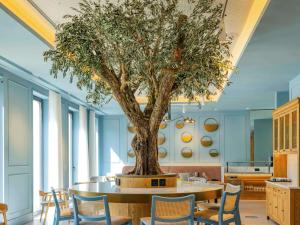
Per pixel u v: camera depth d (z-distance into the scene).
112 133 13.48
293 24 4.30
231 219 3.67
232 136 12.87
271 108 12.23
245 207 8.98
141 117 4.11
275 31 4.53
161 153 13.12
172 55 3.64
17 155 6.91
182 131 13.11
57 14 5.02
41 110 8.66
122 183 4.09
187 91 4.15
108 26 3.49
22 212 7.01
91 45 3.67
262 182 10.30
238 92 8.93
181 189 3.80
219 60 3.95
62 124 9.41
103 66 3.88
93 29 3.61
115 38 3.54
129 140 13.36
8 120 6.60
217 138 12.95
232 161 12.72
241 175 10.41
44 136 8.59
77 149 10.79
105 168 13.37
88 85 4.02
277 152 7.42
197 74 3.84
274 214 6.82
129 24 3.49
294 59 5.82
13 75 6.86
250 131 12.81
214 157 12.89
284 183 6.67
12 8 4.54
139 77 4.10
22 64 6.38
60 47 3.71
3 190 6.33
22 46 5.36
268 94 9.27
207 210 3.99
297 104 5.99
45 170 8.52
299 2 3.70
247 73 6.80
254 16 4.59
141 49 3.63
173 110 12.57
